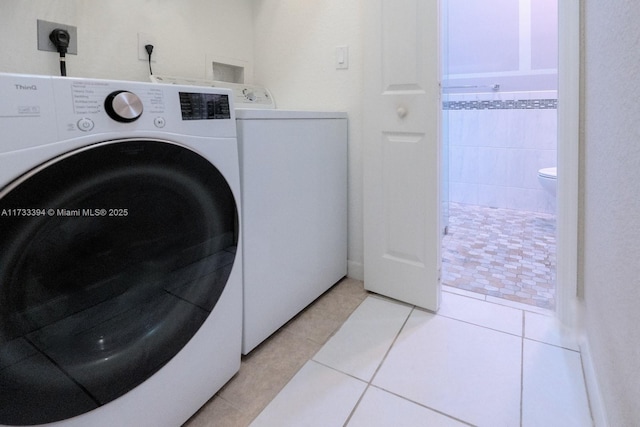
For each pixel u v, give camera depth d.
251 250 1.31
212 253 1.07
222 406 1.14
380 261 1.80
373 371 1.29
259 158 1.31
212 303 1.09
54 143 0.69
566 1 1.39
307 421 1.09
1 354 0.66
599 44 1.07
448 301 1.77
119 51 1.51
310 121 1.58
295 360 1.35
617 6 0.82
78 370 0.79
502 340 1.45
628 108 0.73
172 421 1.00
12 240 0.65
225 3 1.93
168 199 0.92
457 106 3.58
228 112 1.07
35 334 0.71
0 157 0.62
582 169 1.42
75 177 0.72
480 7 3.29
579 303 1.44
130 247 0.87
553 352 1.37
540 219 3.16
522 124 3.33
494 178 3.53
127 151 0.80
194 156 0.96
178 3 1.72
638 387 0.66
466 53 3.43
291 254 1.54
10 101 0.63
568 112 1.42
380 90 1.67
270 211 1.39
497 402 1.14
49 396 0.74
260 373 1.28
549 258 2.31
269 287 1.43
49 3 1.30
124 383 0.87
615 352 0.84
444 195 2.82
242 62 2.05
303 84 1.97
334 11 1.83
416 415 1.10
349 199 1.95
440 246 1.67
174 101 0.91
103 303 0.83
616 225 0.84
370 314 1.66
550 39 3.09
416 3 1.52
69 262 0.76
